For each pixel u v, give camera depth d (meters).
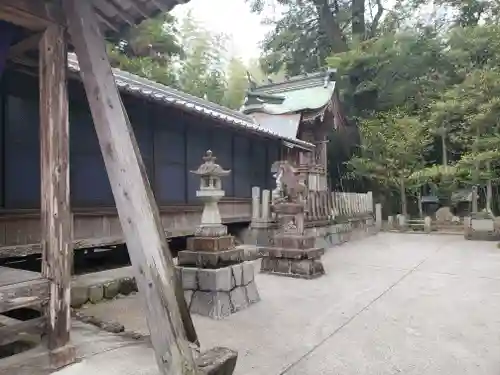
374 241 12.06
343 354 3.30
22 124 5.05
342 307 4.76
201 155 8.48
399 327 4.00
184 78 22.62
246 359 3.19
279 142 11.06
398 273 6.94
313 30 22.50
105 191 6.19
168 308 2.23
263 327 4.01
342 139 19.55
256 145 10.62
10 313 3.67
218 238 4.72
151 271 2.28
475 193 15.18
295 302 5.00
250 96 15.02
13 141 4.94
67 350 2.77
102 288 5.11
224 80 26.48
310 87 15.96
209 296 4.46
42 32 2.78
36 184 5.19
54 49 2.77
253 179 10.45
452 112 14.81
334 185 20.42
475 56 17.03
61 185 2.79
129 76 8.27
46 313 2.74
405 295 5.34
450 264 7.85
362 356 3.26
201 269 4.53
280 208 7.02
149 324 2.24
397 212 19.56
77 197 5.75
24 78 5.05
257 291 5.12
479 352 3.34
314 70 22.39
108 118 2.51
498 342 3.57
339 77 19.20
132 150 2.53
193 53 24.52
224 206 9.04
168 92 9.30
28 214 4.96
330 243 10.70
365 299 5.13
